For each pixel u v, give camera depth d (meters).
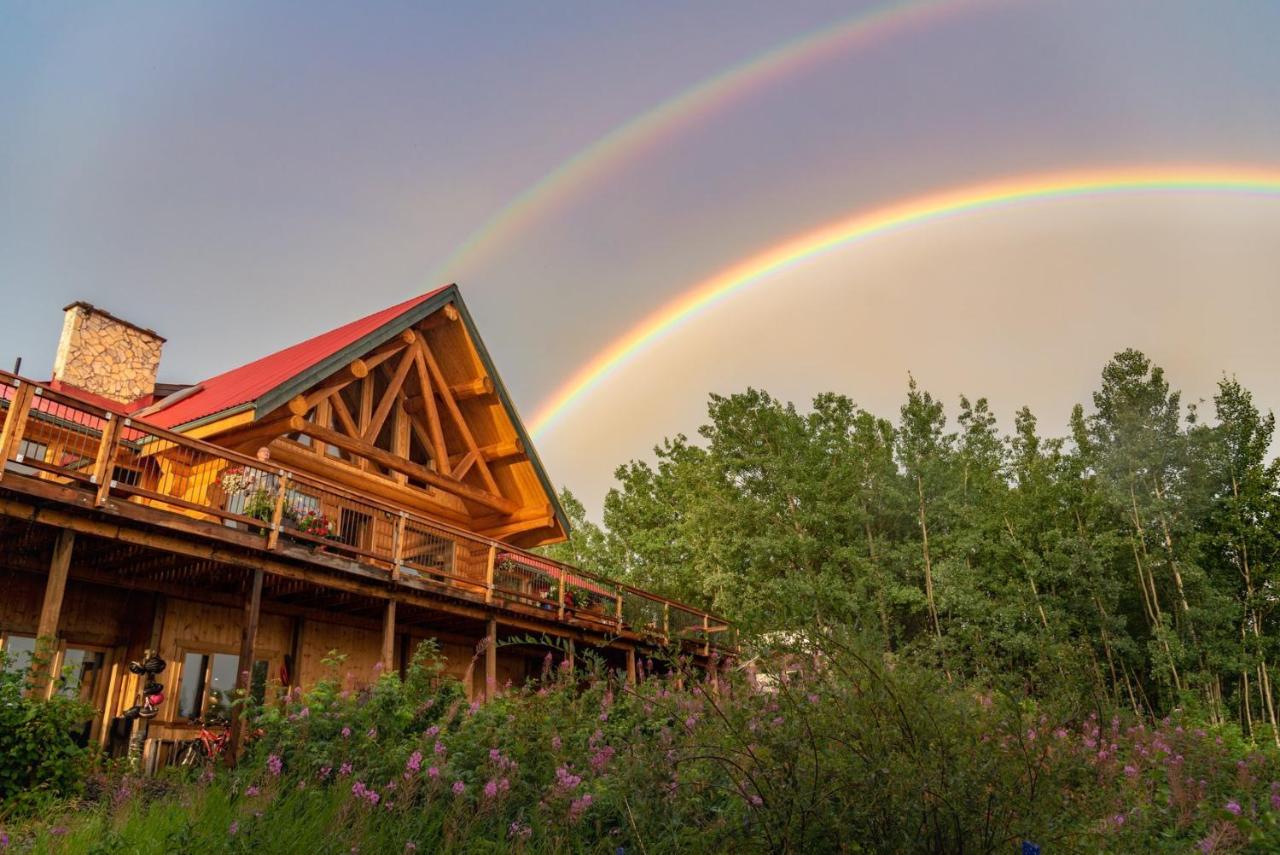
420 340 18.64
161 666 11.51
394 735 8.50
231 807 6.52
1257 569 30.19
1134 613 33.12
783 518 34.66
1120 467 32.88
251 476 12.82
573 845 5.60
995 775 4.21
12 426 9.05
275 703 10.30
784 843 4.17
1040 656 5.53
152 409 17.41
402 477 18.64
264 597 14.11
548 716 7.51
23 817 7.13
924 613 31.78
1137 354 33.81
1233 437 32.25
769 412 36.84
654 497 45.16
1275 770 7.68
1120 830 4.88
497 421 20.42
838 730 4.53
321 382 15.78
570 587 18.56
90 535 9.98
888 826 4.13
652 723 6.80
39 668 8.88
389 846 5.74
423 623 16.75
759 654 5.38
